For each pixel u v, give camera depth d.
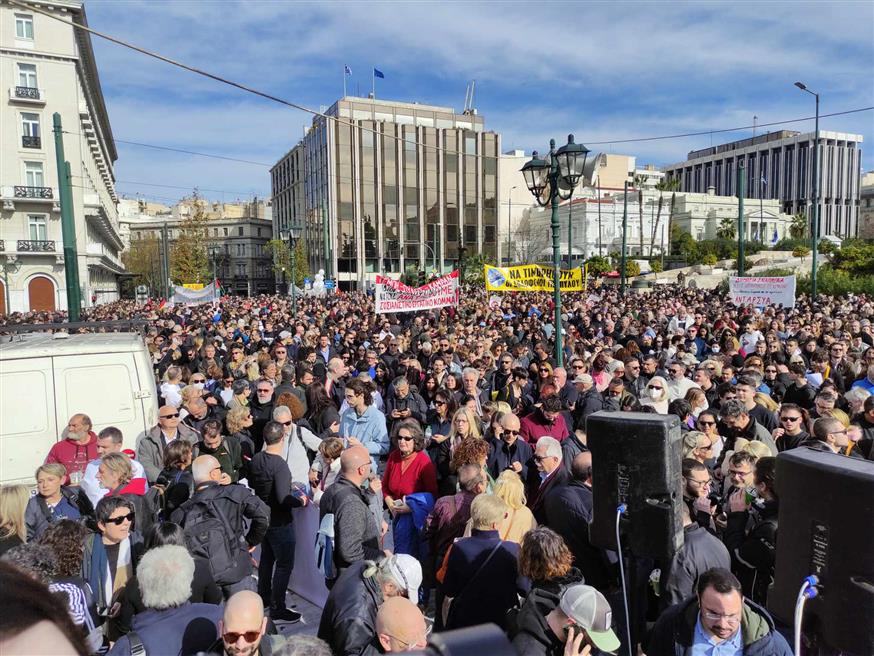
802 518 2.49
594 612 2.94
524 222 100.19
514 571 3.90
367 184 76.75
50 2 43.84
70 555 3.93
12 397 6.64
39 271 45.62
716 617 2.97
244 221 111.69
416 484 5.75
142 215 117.25
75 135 45.50
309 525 5.67
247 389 8.42
